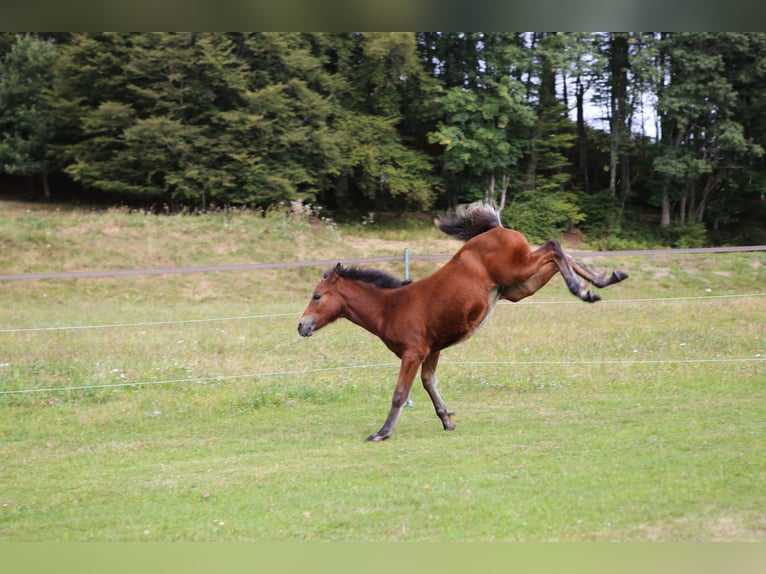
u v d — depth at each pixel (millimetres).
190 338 13086
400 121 34969
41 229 22250
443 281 7488
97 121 29688
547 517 5324
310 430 8227
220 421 8766
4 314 16609
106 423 8734
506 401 9070
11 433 8414
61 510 6062
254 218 24812
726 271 22141
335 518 5562
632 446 6871
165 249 21969
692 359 10766
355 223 32094
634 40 31453
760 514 5211
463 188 33469
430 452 7051
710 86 30203
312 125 30688
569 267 7238
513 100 31016
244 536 5367
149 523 5699
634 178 35719
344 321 14133
